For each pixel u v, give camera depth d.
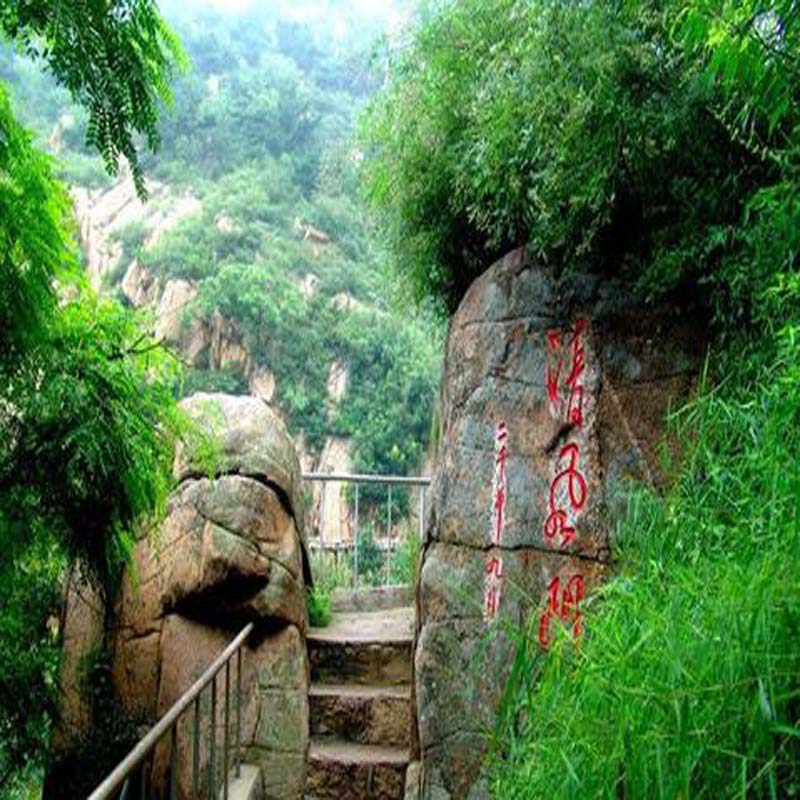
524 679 2.13
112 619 4.89
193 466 4.89
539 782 1.66
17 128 2.53
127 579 4.92
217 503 4.79
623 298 3.60
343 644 5.19
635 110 2.95
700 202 3.09
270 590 4.74
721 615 1.47
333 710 4.83
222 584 4.68
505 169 3.43
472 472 3.83
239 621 4.78
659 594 1.81
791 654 1.36
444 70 3.80
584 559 3.45
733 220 3.04
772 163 2.85
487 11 3.55
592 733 1.56
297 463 5.46
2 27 1.97
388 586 6.72
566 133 2.98
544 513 3.59
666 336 3.51
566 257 3.56
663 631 1.56
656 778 1.42
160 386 3.18
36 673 3.81
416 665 3.81
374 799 4.45
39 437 2.84
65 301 3.12
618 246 3.62
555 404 3.66
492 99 3.33
